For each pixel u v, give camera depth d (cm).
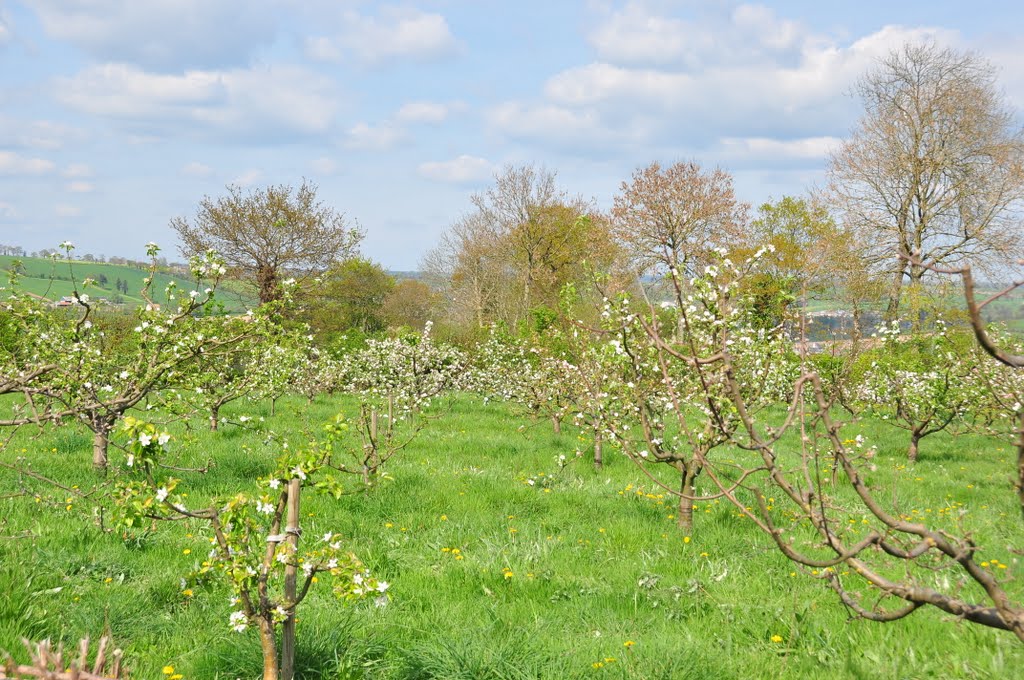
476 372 2217
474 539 849
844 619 619
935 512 1024
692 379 930
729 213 4316
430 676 533
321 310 4044
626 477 1216
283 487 484
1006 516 989
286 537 470
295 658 527
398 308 6391
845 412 2125
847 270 1622
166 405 1017
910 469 1418
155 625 591
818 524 336
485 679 523
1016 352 1272
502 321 2384
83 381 928
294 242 3641
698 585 705
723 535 877
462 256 5447
